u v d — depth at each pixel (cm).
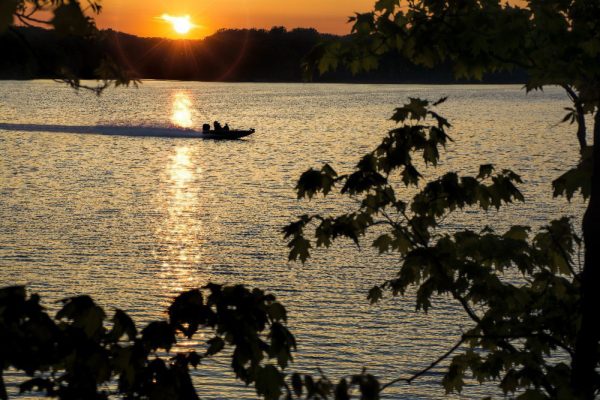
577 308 1705
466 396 7350
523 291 1689
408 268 1730
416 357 8481
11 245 13788
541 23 1464
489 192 1739
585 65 1456
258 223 16212
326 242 1675
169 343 1069
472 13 1540
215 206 18412
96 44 1111
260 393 1088
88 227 15675
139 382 1052
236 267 12494
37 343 966
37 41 1050
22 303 966
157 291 11175
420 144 1730
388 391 7525
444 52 1614
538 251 1802
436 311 9894
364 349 8706
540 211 16400
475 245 1678
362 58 1653
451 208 1773
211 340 1116
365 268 12131
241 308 1095
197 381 7212
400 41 1622
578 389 1505
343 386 1053
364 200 1772
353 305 10306
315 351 8631
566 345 1738
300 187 1658
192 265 12631
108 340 1057
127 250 13662
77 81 1111
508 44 1470
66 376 1022
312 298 10662
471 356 1739
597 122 1563
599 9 1458
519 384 1684
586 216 1580
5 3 717
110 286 11369
